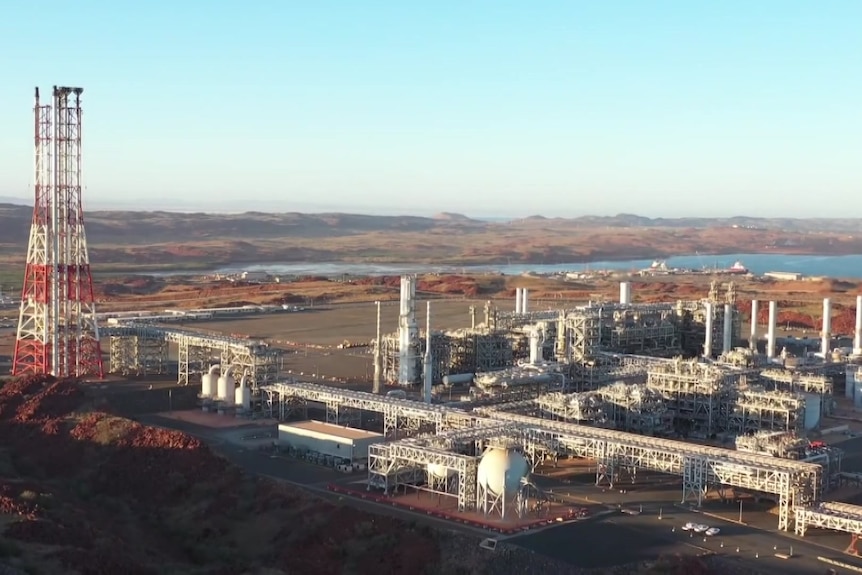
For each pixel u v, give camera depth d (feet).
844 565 392.68
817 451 519.60
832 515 426.51
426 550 404.16
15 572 317.42
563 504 469.57
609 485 507.71
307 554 416.46
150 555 402.11
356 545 415.03
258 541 437.17
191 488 490.08
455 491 476.54
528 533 422.41
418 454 473.67
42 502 422.00
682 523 444.55
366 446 537.65
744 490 501.15
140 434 542.16
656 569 380.99
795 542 422.41
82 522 409.69
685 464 480.23
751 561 395.96
